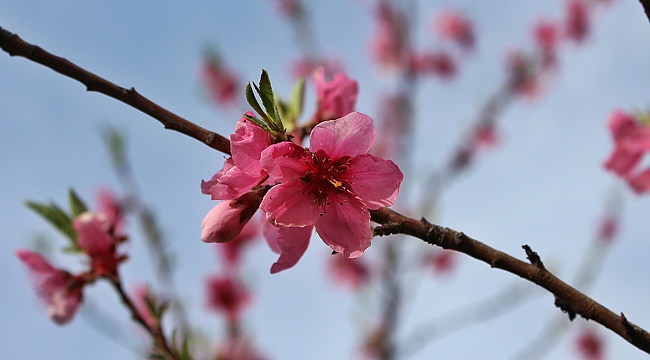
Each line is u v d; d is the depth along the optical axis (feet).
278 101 1.74
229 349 2.48
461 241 1.56
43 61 1.57
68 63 1.58
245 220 1.60
